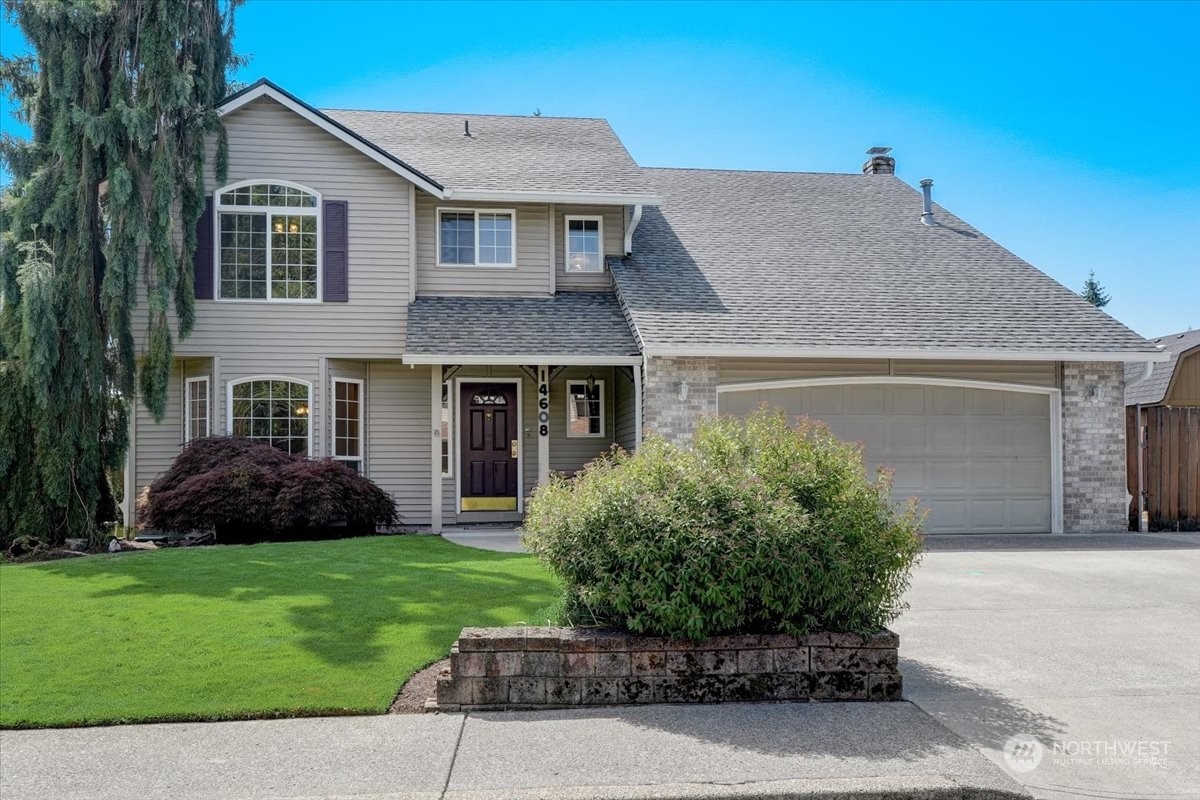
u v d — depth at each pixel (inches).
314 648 251.8
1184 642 273.3
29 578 356.8
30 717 201.2
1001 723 199.6
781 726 195.8
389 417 589.3
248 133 561.3
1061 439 568.7
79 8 461.4
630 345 548.7
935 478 561.6
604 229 630.5
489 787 163.6
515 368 612.4
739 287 597.3
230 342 553.3
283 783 167.0
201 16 513.3
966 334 555.2
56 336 457.7
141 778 170.2
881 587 227.8
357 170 573.9
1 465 462.0
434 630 270.4
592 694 212.5
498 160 643.5
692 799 158.6
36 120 484.4
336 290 567.2
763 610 219.0
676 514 222.4
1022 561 436.8
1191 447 585.6
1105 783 168.2
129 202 472.7
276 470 500.4
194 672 231.5
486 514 602.9
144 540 523.8
